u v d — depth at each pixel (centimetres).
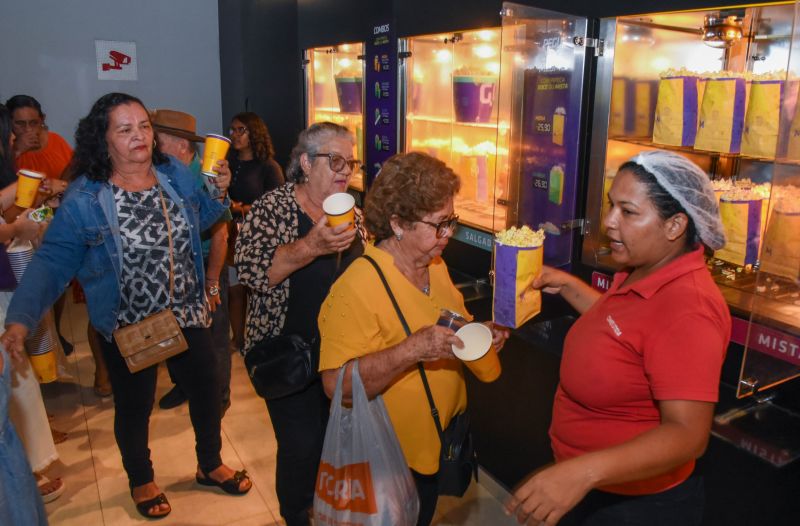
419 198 151
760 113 200
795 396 186
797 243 163
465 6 301
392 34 366
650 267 140
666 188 128
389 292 157
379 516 156
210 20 612
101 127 211
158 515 262
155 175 228
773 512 168
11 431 177
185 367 257
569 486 114
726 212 215
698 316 126
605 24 232
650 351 129
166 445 317
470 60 336
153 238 222
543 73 242
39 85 562
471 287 299
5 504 176
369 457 154
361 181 434
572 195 251
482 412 281
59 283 215
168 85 611
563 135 247
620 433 141
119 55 584
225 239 284
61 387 376
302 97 506
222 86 628
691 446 120
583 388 143
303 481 216
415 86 369
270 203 208
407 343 146
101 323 226
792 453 168
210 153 232
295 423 210
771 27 229
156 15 592
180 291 233
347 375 153
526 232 164
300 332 206
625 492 144
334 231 183
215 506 272
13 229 238
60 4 556
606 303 145
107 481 289
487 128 328
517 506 118
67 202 213
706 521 183
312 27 471
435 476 175
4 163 269
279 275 196
